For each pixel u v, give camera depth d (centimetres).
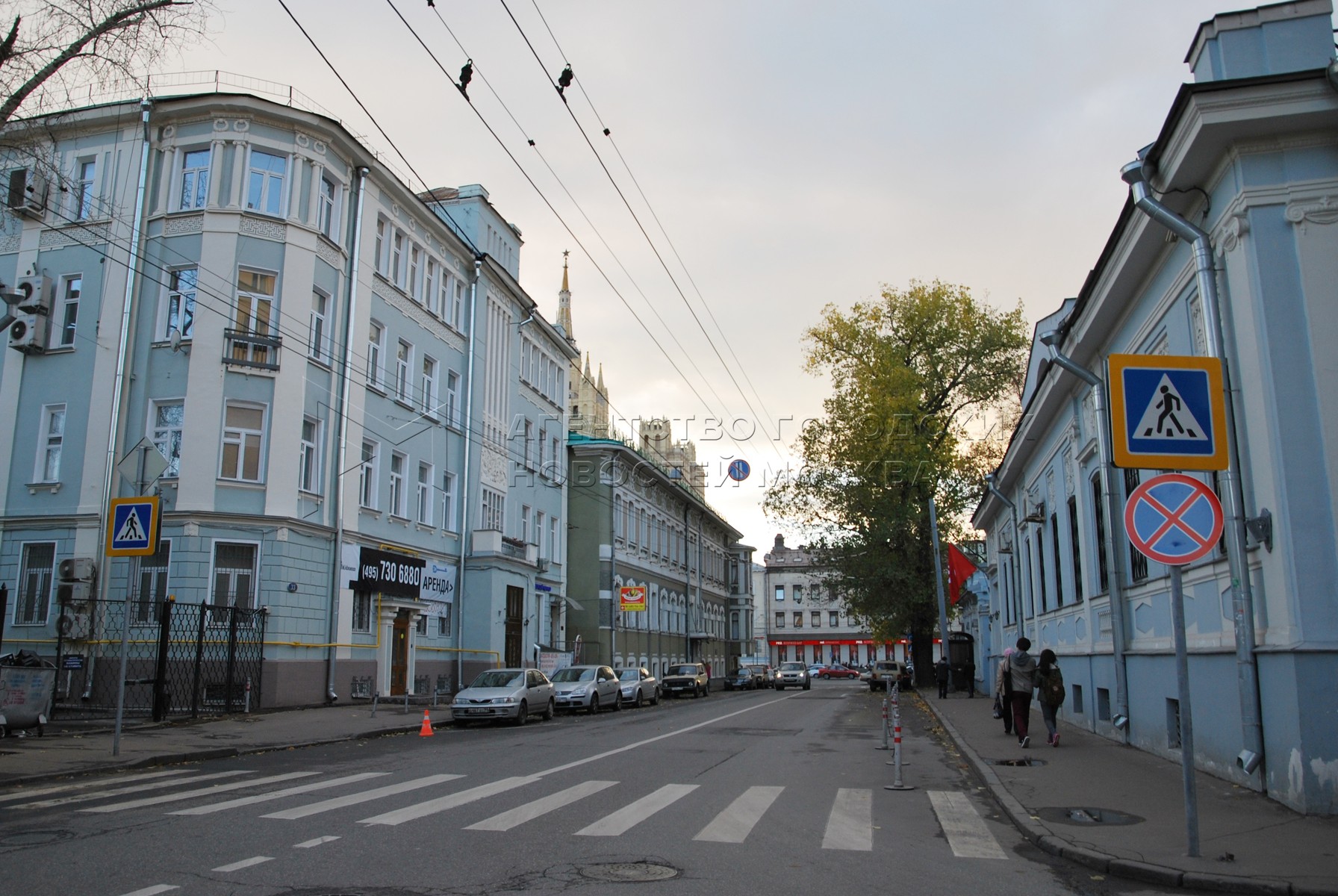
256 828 846
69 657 2200
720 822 906
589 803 1010
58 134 2478
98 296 2431
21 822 872
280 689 2286
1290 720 922
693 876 689
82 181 2492
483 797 1038
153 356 2364
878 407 3731
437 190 3569
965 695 3569
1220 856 729
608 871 698
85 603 2084
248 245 2380
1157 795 1021
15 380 2458
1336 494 931
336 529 2516
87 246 2458
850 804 1030
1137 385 767
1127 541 1527
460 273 3312
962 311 3931
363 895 627
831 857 761
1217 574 1123
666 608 5694
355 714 2252
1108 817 905
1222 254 1059
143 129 2431
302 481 2447
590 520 4597
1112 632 1587
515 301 3731
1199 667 1176
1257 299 990
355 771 1278
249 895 623
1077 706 1900
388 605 2733
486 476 3428
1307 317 968
